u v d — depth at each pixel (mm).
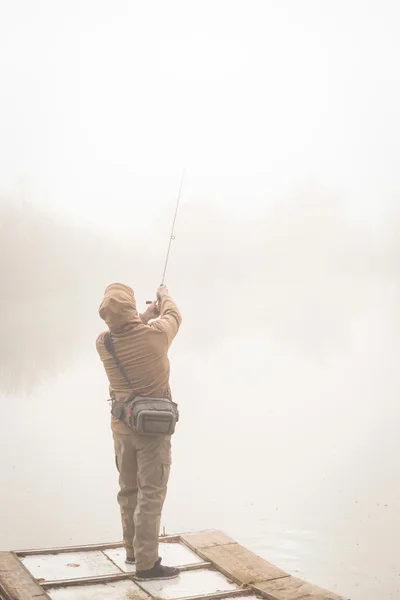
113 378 3771
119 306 3643
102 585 3512
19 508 5191
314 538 4434
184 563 3818
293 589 3379
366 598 3549
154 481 3604
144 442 3600
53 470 6316
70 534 4676
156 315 4141
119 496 3818
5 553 3895
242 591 3396
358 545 4395
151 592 3408
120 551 4023
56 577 3586
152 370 3686
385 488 5648
